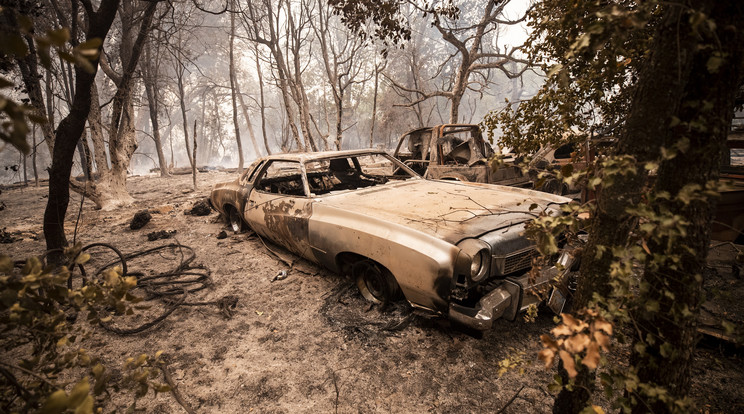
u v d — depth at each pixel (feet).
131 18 31.24
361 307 10.99
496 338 9.30
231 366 8.84
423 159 25.57
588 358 3.47
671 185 3.94
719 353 8.27
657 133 3.92
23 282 3.29
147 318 11.22
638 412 4.70
